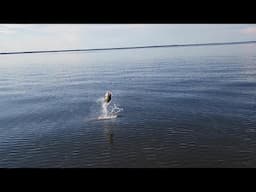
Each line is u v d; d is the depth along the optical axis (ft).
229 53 519.60
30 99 162.61
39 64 474.49
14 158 77.97
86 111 125.70
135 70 298.97
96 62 474.08
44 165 72.43
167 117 110.63
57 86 210.18
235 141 83.87
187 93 156.25
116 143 85.40
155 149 79.82
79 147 83.76
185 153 76.48
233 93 149.89
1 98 168.76
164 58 488.85
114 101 143.84
